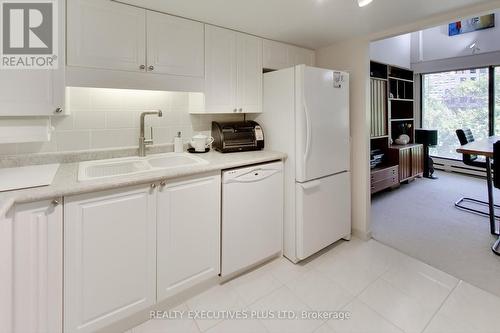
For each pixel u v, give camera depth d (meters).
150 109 2.14
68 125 1.81
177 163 2.15
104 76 1.61
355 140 2.59
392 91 4.50
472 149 2.55
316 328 1.54
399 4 1.79
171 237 1.63
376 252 2.37
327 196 2.31
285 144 2.22
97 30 1.57
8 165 1.63
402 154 4.21
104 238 1.39
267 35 2.35
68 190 1.25
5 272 1.11
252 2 1.72
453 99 5.10
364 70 2.43
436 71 5.04
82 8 1.52
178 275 1.68
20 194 1.15
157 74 1.80
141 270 1.53
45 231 1.23
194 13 1.86
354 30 2.27
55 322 1.29
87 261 1.35
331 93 2.25
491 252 2.33
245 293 1.85
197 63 1.99
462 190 4.16
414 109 5.44
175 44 1.88
